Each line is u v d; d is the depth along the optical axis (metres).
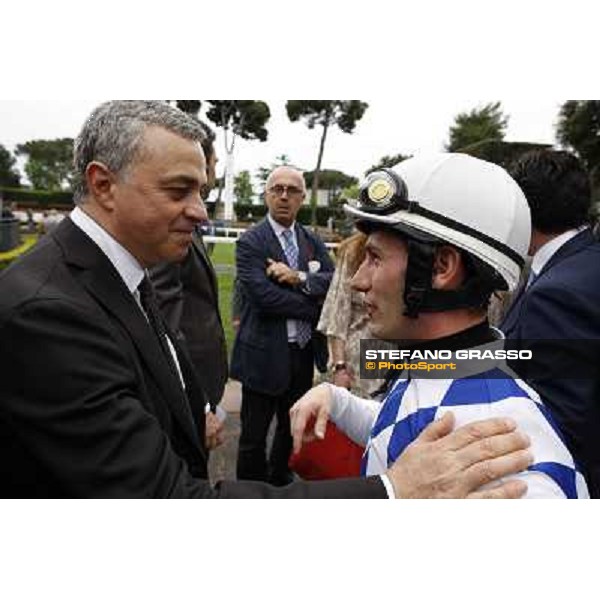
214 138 2.57
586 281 1.67
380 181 1.16
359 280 1.23
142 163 1.30
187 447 1.45
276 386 3.23
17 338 1.13
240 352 3.30
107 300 1.30
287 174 3.31
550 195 1.87
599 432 1.65
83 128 1.37
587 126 14.32
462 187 1.13
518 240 1.17
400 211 1.14
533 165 1.92
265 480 3.40
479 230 1.12
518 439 1.02
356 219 1.22
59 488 1.21
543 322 1.65
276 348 3.23
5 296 1.17
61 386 1.12
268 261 3.24
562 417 1.59
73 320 1.17
